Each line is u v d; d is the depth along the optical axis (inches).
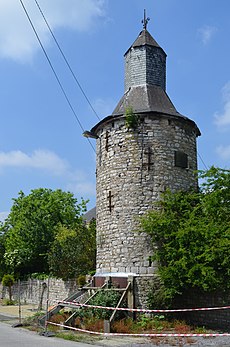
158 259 623.2
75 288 924.0
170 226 625.0
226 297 584.7
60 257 1010.1
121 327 542.6
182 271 584.4
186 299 641.6
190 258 578.6
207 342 480.7
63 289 976.3
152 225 628.4
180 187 687.1
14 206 1486.2
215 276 558.9
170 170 682.2
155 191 665.6
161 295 614.5
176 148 697.0
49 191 1494.8
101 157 724.7
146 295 623.8
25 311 909.8
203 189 653.3
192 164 717.9
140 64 759.7
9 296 1240.8
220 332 545.3
